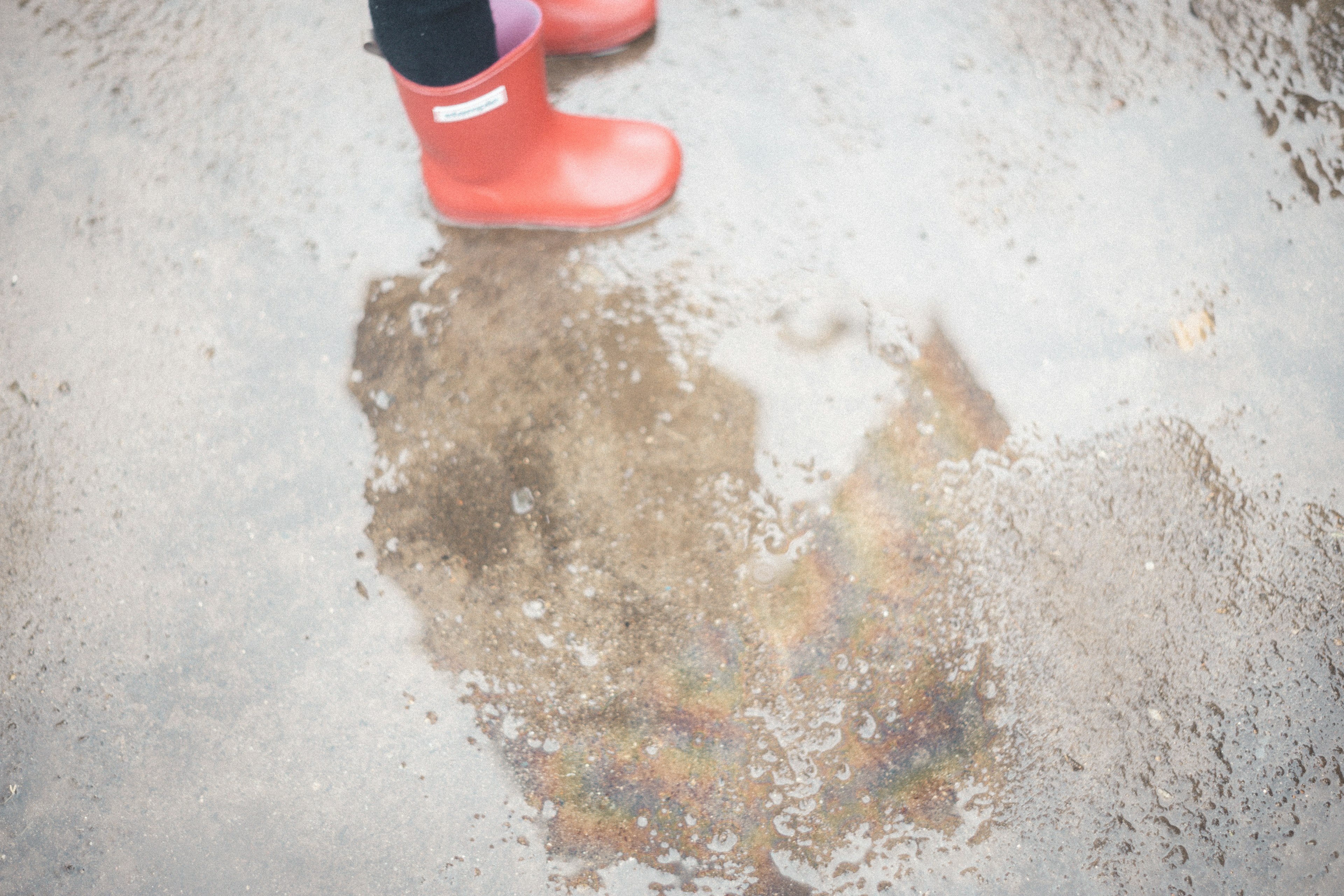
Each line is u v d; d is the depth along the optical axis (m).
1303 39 2.05
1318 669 1.61
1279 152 1.96
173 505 1.73
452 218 1.94
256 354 1.83
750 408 1.77
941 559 1.68
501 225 1.94
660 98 2.05
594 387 1.79
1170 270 1.87
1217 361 1.80
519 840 1.55
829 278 1.87
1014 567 1.67
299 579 1.68
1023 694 1.61
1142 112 2.01
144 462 1.76
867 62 2.08
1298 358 1.80
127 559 1.70
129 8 2.15
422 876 1.53
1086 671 1.61
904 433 1.75
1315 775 1.56
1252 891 1.51
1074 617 1.64
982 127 2.00
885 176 1.96
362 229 1.93
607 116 2.03
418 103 1.65
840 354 1.80
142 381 1.82
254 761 1.58
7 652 1.65
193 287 1.89
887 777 1.57
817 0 2.15
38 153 2.00
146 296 1.88
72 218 1.95
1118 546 1.68
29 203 1.96
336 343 1.84
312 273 1.89
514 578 1.68
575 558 1.69
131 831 1.55
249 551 1.70
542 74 1.73
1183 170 1.95
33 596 1.68
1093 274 1.87
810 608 1.66
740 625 1.65
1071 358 1.81
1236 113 2.00
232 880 1.52
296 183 1.97
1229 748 1.57
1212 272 1.87
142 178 1.98
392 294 1.87
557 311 1.85
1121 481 1.72
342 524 1.72
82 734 1.60
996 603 1.65
